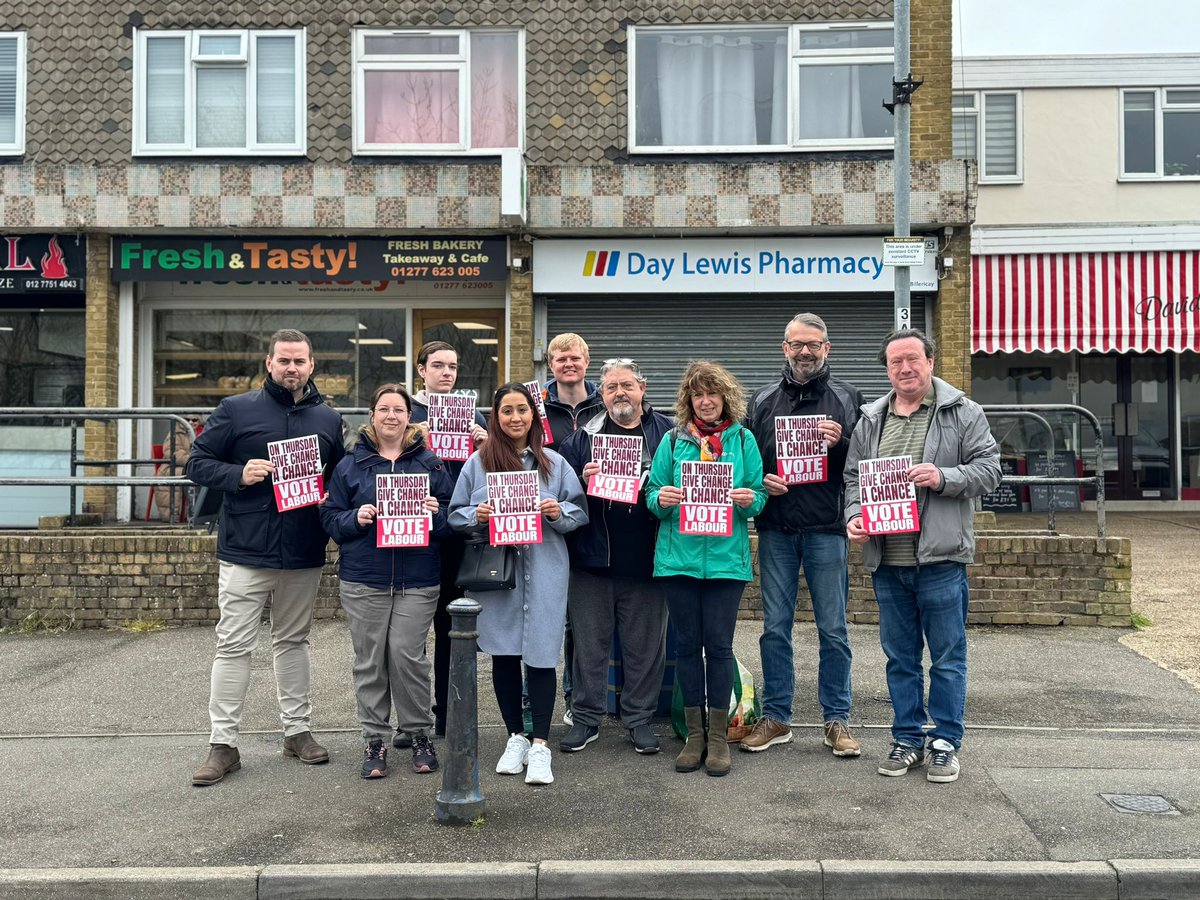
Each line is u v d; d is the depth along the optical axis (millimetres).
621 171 11898
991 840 4504
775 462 5680
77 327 12883
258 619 5594
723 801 4996
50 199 11844
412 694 5496
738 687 5938
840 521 5648
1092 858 4324
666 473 5527
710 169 11883
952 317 11930
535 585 5383
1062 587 8461
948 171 11742
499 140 12219
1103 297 16531
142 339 12641
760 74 12227
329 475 5723
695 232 12047
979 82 17812
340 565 5535
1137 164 17719
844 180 11812
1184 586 10023
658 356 12398
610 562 5660
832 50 12125
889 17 12016
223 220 11875
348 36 12109
